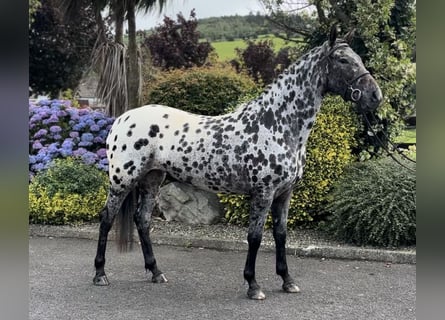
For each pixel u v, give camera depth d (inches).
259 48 457.4
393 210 175.9
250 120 135.8
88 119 245.8
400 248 176.9
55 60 513.3
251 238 133.8
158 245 196.4
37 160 240.1
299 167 136.6
